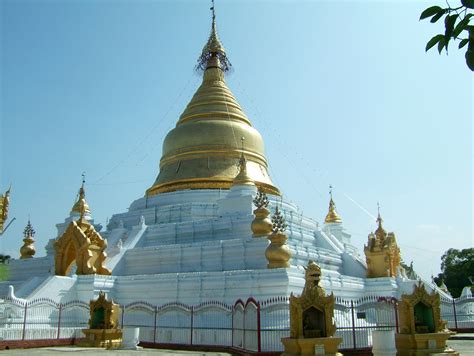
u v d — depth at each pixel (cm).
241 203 4903
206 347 2983
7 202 3028
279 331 2559
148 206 5650
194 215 5172
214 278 3666
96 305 3147
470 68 591
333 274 4166
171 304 3328
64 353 2620
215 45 6938
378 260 4741
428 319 2570
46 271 4778
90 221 5769
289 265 3669
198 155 5928
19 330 3058
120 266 4553
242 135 6081
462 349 2902
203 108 6394
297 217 5350
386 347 2250
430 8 591
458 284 8944
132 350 2875
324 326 2277
